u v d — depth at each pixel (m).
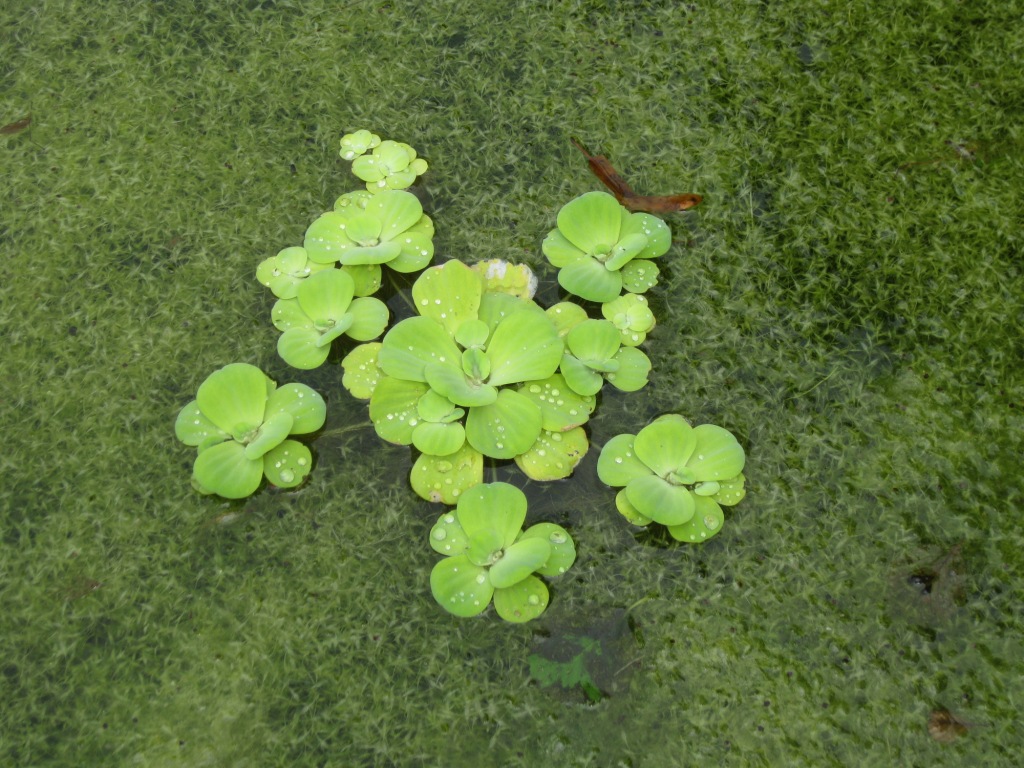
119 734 0.81
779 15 1.00
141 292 0.92
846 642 0.82
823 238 0.92
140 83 0.99
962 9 0.99
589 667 0.82
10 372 0.89
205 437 0.85
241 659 0.82
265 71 0.99
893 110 0.96
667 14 1.00
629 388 0.87
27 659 0.82
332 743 0.81
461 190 0.95
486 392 0.84
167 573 0.84
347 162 0.96
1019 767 0.80
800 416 0.87
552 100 0.98
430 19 1.01
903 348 0.89
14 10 1.01
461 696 0.81
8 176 0.96
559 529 0.83
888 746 0.80
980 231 0.92
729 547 0.84
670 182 0.95
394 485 0.86
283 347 0.87
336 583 0.84
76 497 0.86
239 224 0.94
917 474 0.86
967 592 0.83
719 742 0.80
